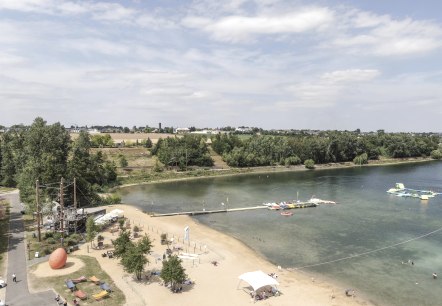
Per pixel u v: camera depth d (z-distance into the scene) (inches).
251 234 3836.1
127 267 2509.8
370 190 6535.4
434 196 5979.3
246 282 2561.5
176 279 2358.5
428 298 2369.6
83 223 3823.8
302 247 3403.1
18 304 2134.6
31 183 4330.7
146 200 5777.6
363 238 3678.6
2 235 3462.1
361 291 2466.8
